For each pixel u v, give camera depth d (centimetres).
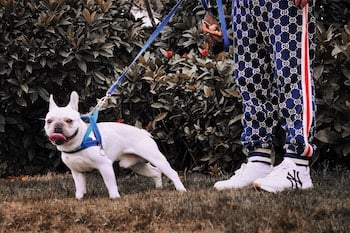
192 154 721
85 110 752
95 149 551
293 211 473
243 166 567
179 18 799
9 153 762
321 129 664
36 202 548
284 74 518
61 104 760
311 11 524
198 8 791
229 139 685
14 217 502
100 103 582
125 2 810
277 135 649
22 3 748
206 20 590
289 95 520
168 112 712
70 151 549
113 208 505
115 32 778
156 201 520
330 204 488
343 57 651
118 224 486
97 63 757
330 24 716
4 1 728
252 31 537
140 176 712
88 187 632
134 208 501
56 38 738
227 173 694
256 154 555
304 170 531
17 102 723
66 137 536
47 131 540
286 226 452
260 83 546
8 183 671
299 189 529
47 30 733
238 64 550
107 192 599
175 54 761
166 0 814
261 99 549
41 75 735
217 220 472
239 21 541
